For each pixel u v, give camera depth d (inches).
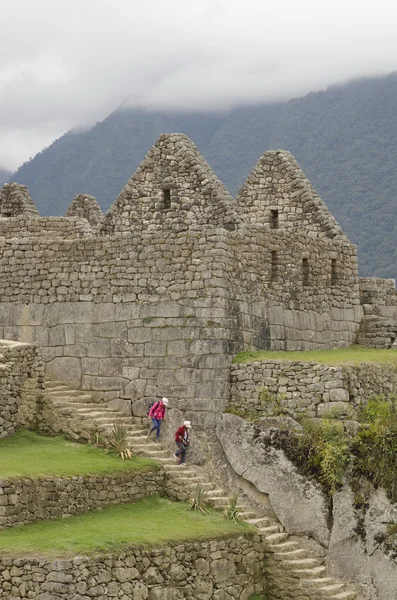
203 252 1520.7
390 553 1347.2
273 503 1412.4
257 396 1478.8
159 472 1427.2
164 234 1551.4
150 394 1535.4
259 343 1571.1
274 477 1418.6
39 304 1638.8
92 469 1364.4
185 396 1508.4
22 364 1515.7
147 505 1393.9
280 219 1788.9
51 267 1633.9
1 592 1165.1
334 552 1373.0
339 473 1385.3
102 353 1581.0
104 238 1596.9
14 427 1503.4
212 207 1619.1
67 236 1777.8
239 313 1535.4
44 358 1625.2
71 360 1604.3
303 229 1771.7
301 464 1406.3
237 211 1628.9
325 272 1720.0
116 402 1561.3
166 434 1503.4
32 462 1366.9
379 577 1347.2
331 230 1753.2
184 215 1642.5
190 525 1327.5
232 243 1533.0
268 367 1478.8
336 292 1744.6
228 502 1401.3
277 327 1608.0
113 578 1189.7
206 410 1492.4
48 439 1501.0
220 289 1504.7
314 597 1337.4
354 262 1786.4
